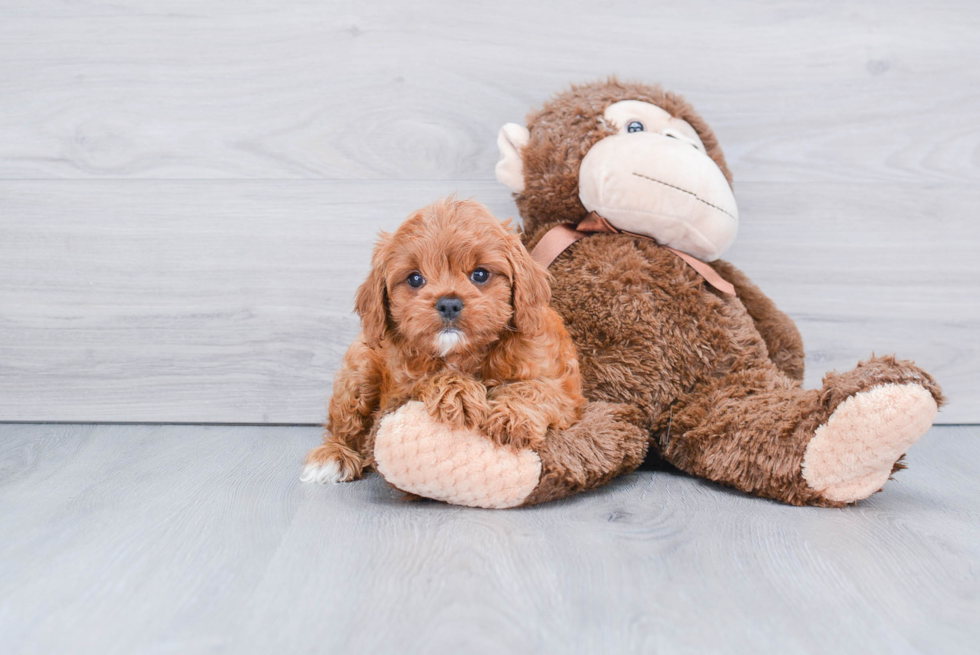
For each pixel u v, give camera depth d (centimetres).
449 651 91
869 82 214
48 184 211
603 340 170
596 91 186
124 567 115
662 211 171
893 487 162
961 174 217
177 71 210
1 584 110
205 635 95
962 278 219
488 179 215
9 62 208
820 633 95
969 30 213
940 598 105
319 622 98
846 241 218
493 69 212
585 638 94
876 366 141
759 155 215
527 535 128
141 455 186
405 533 129
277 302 216
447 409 134
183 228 213
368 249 215
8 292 214
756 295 193
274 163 213
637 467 168
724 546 124
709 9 211
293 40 210
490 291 138
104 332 216
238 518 138
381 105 212
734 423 153
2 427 214
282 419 220
